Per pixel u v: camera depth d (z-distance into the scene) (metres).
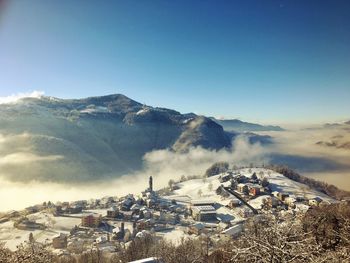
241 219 199.88
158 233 176.38
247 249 26.28
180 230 183.75
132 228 193.25
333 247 44.22
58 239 156.50
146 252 102.88
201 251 96.12
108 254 125.81
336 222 63.81
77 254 128.12
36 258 40.91
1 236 181.12
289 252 24.98
